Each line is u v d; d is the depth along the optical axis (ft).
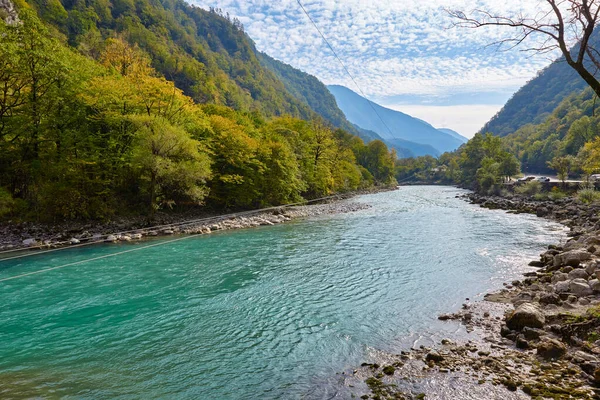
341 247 80.89
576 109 444.55
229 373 28.89
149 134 105.40
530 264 62.13
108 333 37.19
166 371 29.45
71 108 111.86
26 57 101.55
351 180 321.93
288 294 49.14
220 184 151.12
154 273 60.23
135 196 126.00
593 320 31.48
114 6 528.63
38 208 102.12
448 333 35.09
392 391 24.76
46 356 32.35
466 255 71.00
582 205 147.33
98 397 25.66
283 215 138.00
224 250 78.43
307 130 266.98
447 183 547.49
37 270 62.49
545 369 26.37
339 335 35.73
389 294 48.21
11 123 101.55
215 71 586.04
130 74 150.10
